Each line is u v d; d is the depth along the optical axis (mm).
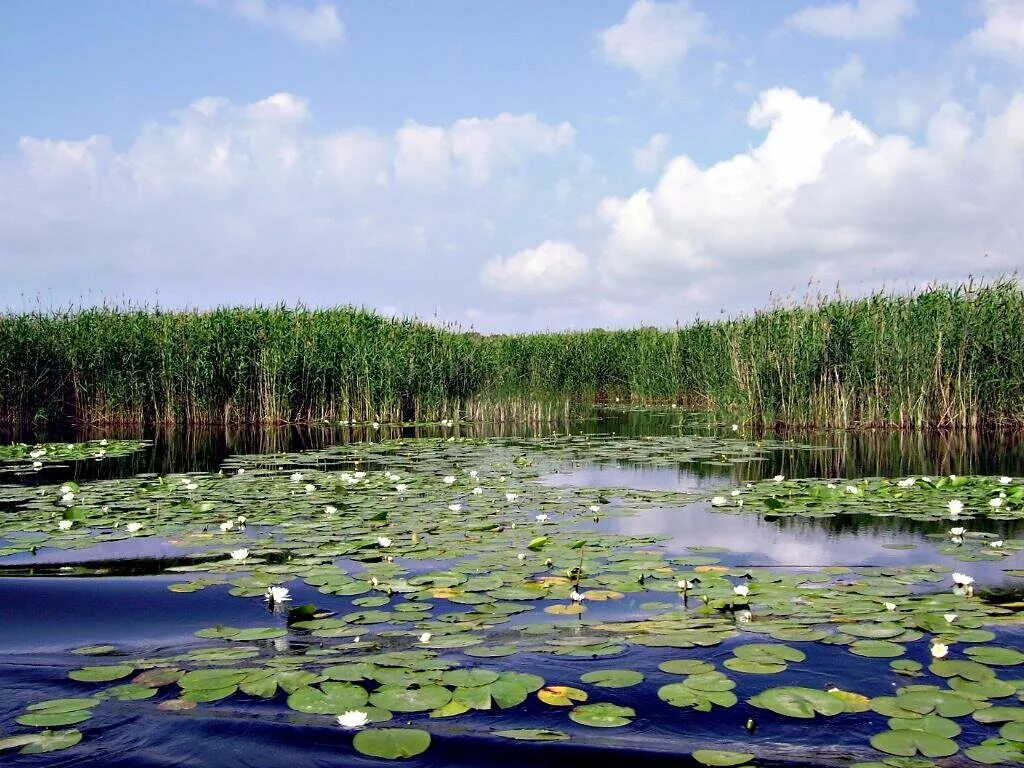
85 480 7441
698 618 3221
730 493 6531
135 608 3441
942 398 12719
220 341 14438
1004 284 12727
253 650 2883
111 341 13984
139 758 2092
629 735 2189
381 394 15281
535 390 17266
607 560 4230
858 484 6703
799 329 13203
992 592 3592
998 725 2199
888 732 2168
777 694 2432
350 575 3924
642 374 20438
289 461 8898
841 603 3393
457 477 7559
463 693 2445
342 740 2174
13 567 4152
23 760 2072
